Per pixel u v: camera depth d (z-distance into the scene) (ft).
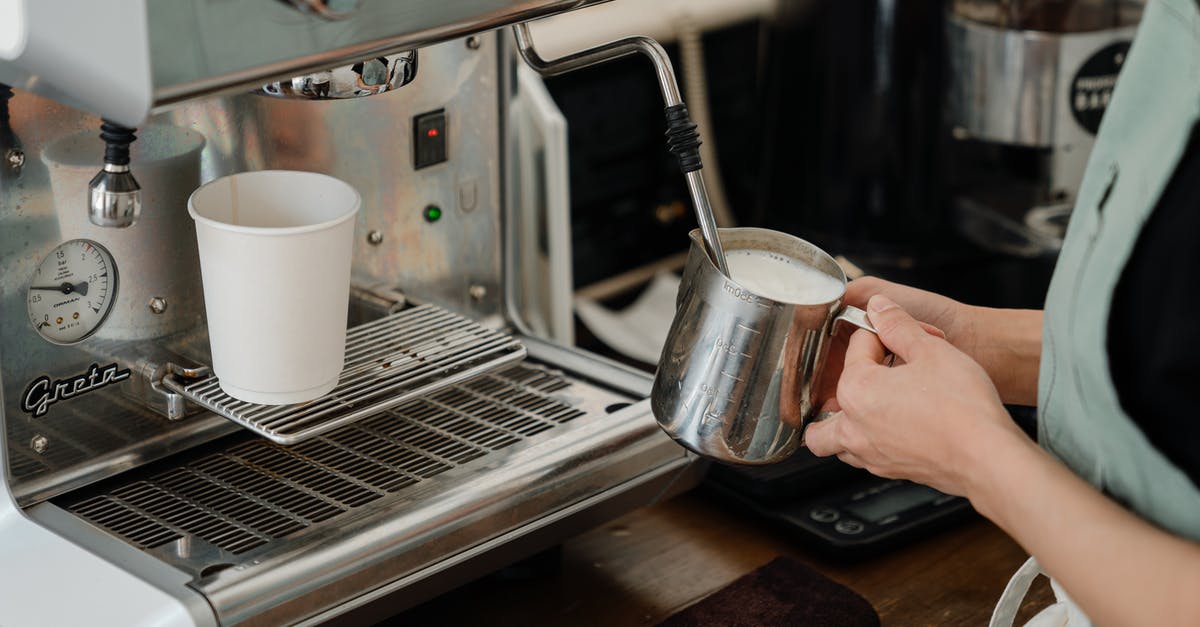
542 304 3.64
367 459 2.73
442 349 2.76
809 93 4.38
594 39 4.67
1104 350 1.88
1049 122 3.82
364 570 2.42
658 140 5.07
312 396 2.42
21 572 2.34
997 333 2.64
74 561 2.33
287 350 2.34
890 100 4.25
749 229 2.41
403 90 3.01
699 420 2.33
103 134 2.15
